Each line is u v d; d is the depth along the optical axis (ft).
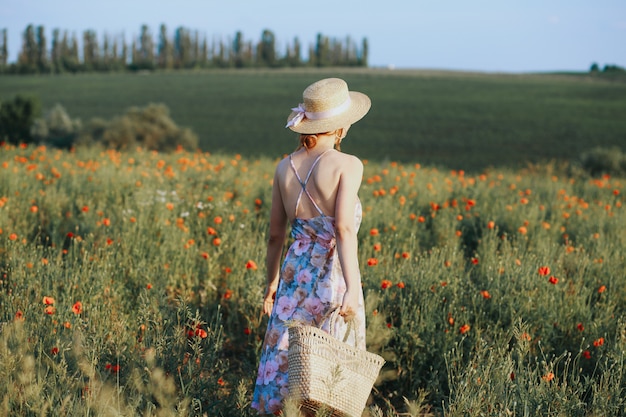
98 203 22.97
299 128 9.22
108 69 444.14
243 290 14.74
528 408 9.31
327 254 9.20
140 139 111.04
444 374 12.14
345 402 8.27
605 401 9.51
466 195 29.53
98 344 10.18
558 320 13.34
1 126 136.56
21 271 13.58
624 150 139.85
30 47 445.37
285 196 9.40
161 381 8.64
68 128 132.77
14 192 22.79
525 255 17.89
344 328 9.07
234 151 134.51
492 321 13.00
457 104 220.43
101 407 8.17
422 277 14.56
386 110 207.92
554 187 36.78
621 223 23.77
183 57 484.33
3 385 8.57
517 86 276.00
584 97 237.25
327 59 520.83
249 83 294.87
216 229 19.95
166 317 11.57
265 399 9.15
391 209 23.52
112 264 15.24
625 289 15.80
